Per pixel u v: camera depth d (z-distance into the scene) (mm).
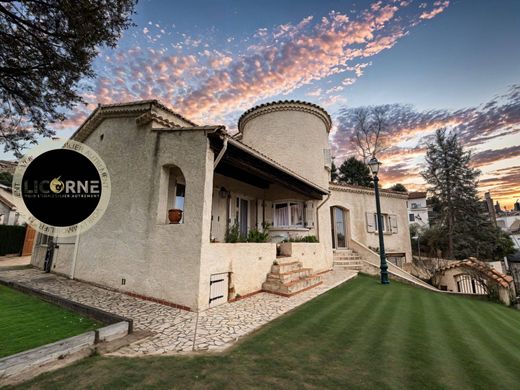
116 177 7410
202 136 5730
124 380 2441
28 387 2275
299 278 7953
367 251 13258
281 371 2742
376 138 26234
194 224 5395
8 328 3832
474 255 19297
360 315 5164
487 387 2576
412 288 9258
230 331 4027
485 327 5082
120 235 6785
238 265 6375
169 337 3732
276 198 11469
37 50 5809
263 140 12289
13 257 16172
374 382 2576
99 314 4254
